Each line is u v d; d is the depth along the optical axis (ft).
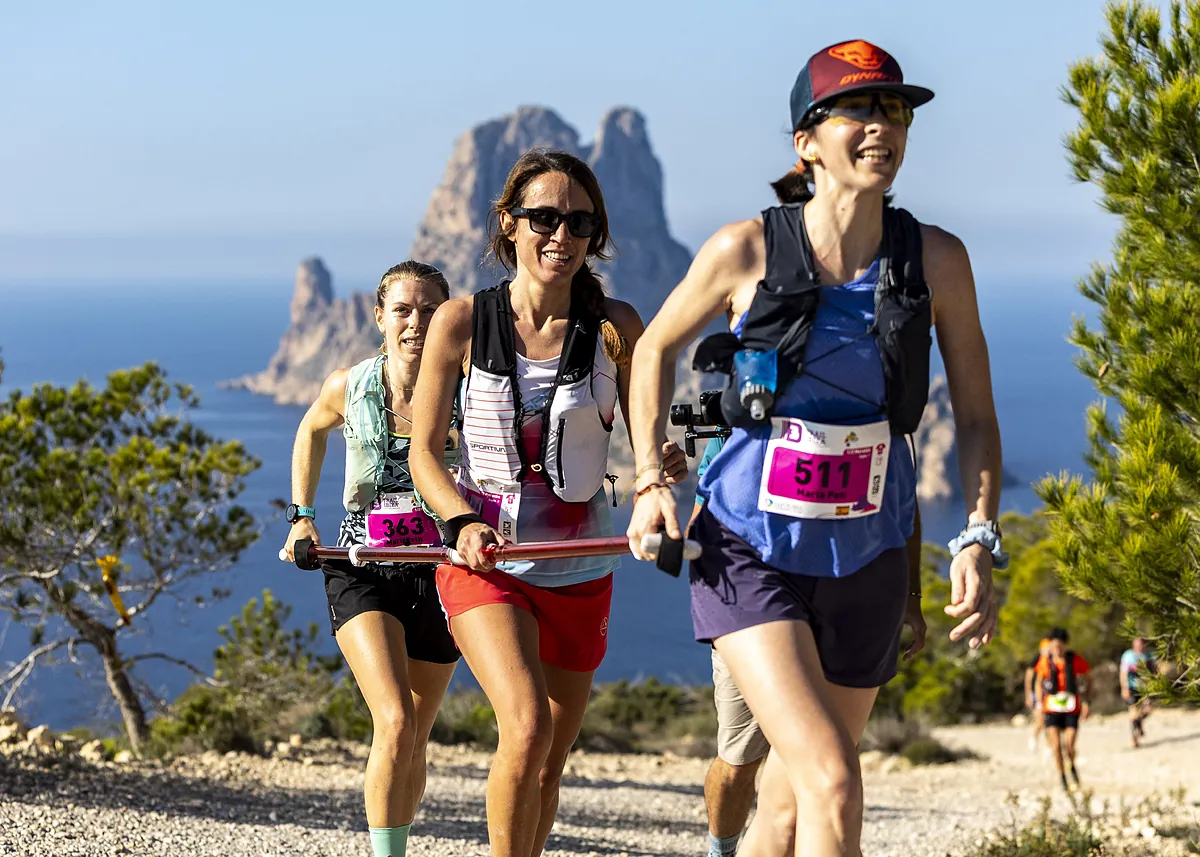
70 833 23.77
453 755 55.26
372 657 15.92
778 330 10.34
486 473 13.92
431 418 13.88
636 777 56.24
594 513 14.19
